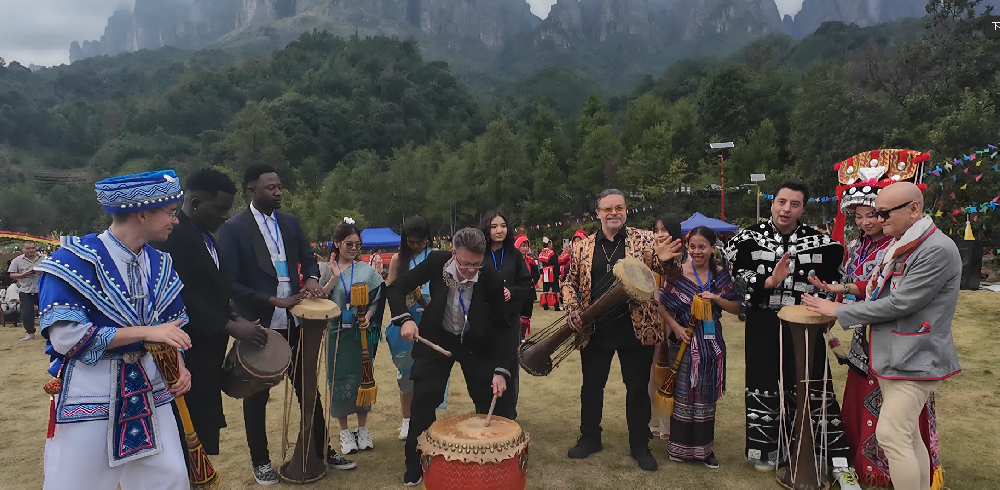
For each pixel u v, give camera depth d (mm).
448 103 123688
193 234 3301
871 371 3420
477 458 2877
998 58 31359
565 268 12039
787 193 3875
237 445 4727
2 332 10805
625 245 4191
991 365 6688
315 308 3678
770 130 44375
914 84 39562
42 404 6000
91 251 2412
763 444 4070
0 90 118125
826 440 3814
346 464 4168
